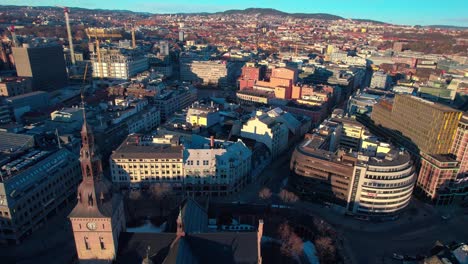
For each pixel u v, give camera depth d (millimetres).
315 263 150500
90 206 94250
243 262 106938
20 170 168750
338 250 162125
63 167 188625
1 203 149750
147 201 190750
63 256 150250
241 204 186250
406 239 175000
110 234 98438
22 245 156875
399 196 185125
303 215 178750
